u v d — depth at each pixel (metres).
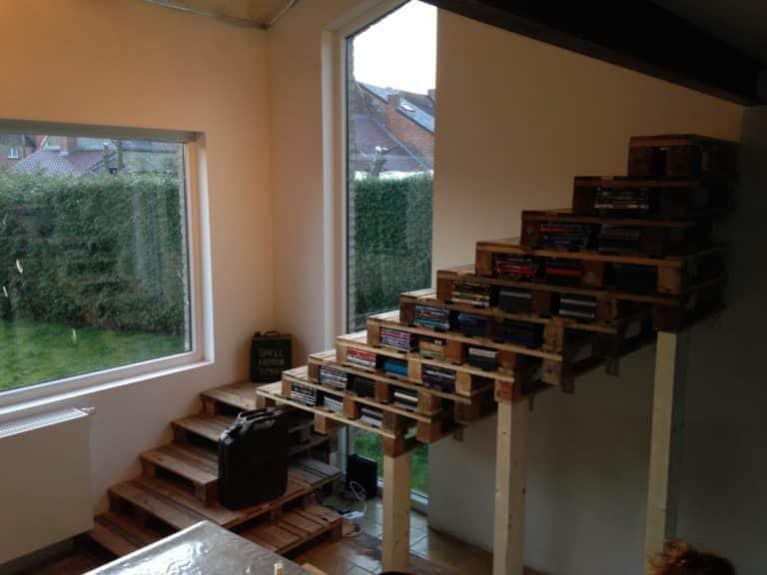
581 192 2.22
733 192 2.53
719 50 2.01
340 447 4.34
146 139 3.89
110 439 3.74
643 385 2.90
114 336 3.89
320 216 4.16
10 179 3.37
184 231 4.19
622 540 3.05
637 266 2.10
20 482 3.17
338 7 3.86
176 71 3.86
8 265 3.41
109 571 1.59
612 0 1.51
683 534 2.85
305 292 4.35
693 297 2.31
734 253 2.56
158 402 3.96
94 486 3.68
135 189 3.91
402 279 3.96
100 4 3.48
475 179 3.39
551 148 3.08
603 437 3.06
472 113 3.35
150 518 3.56
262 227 4.46
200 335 4.29
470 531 3.64
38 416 3.38
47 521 3.29
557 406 3.21
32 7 3.23
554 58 3.01
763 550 2.65
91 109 3.50
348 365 2.86
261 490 3.51
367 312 4.20
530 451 3.34
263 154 4.41
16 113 3.22
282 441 3.57
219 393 4.16
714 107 2.58
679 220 2.02
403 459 2.77
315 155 4.13
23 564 3.38
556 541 3.29
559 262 2.26
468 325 2.47
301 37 4.10
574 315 2.22
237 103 4.21
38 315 3.55
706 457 2.75
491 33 3.22
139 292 3.99
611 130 2.87
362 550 3.58
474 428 3.54
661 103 2.72
